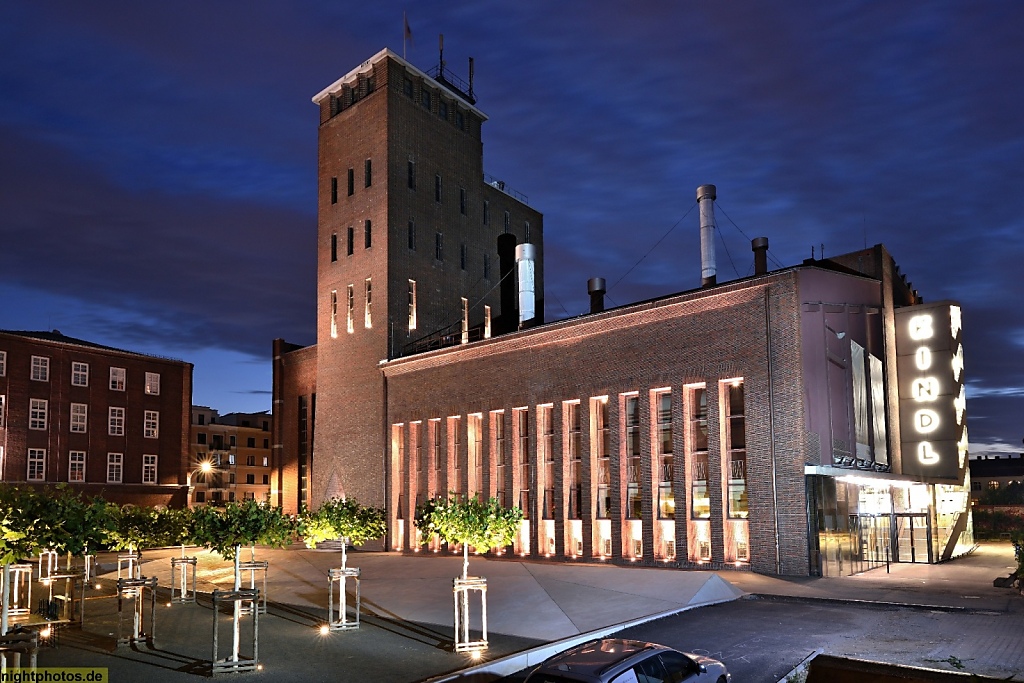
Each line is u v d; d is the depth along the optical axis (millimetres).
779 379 33750
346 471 54750
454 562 37969
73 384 68000
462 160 62625
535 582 29703
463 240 61531
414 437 50594
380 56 56844
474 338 56875
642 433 38031
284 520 24344
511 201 68375
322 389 57875
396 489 51438
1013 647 19438
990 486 87125
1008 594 27234
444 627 24609
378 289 54625
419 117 58719
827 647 19812
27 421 64750
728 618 23672
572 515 40938
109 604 30281
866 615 23859
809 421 33312
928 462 44031
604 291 47781
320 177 60438
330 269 58531
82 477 67438
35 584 35906
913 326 45469
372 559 42375
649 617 23703
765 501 33312
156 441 72688
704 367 36125
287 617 26797
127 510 33094
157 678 18062
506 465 44031
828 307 36750
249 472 121125
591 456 40031
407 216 56469
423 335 56156
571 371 41500
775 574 32438
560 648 20875
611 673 13484
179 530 31062
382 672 18734
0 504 20875
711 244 44656
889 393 43188
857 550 35531
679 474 36219
